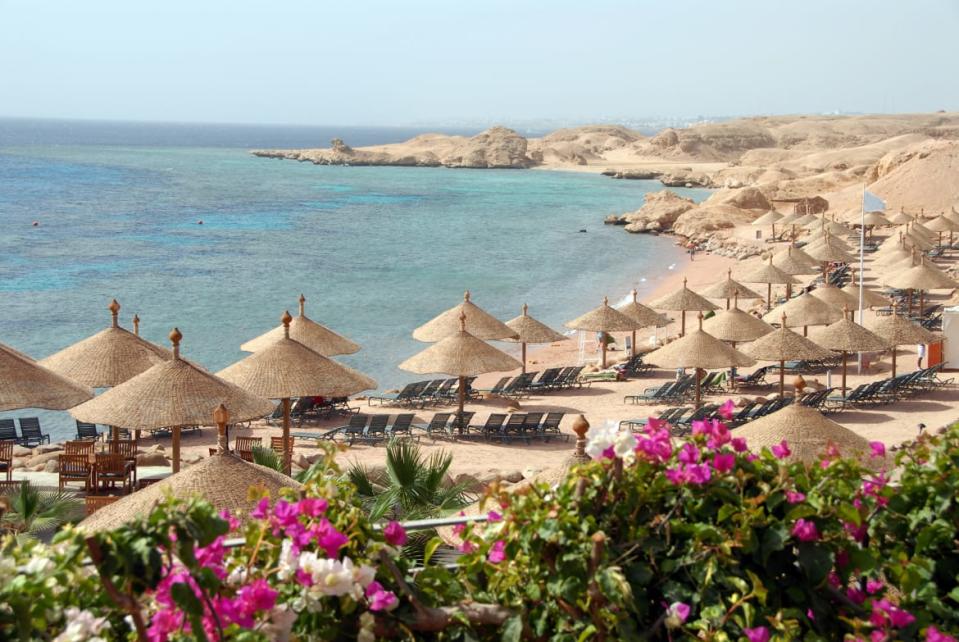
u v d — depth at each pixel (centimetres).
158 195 9969
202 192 10619
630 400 2692
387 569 438
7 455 1747
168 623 375
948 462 525
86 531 399
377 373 3100
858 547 470
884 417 2353
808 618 460
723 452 468
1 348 1603
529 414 2256
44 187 10550
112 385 1816
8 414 2578
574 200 11094
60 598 387
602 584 412
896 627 443
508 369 2373
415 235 7075
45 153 19300
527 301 4509
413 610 431
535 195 11788
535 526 433
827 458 512
